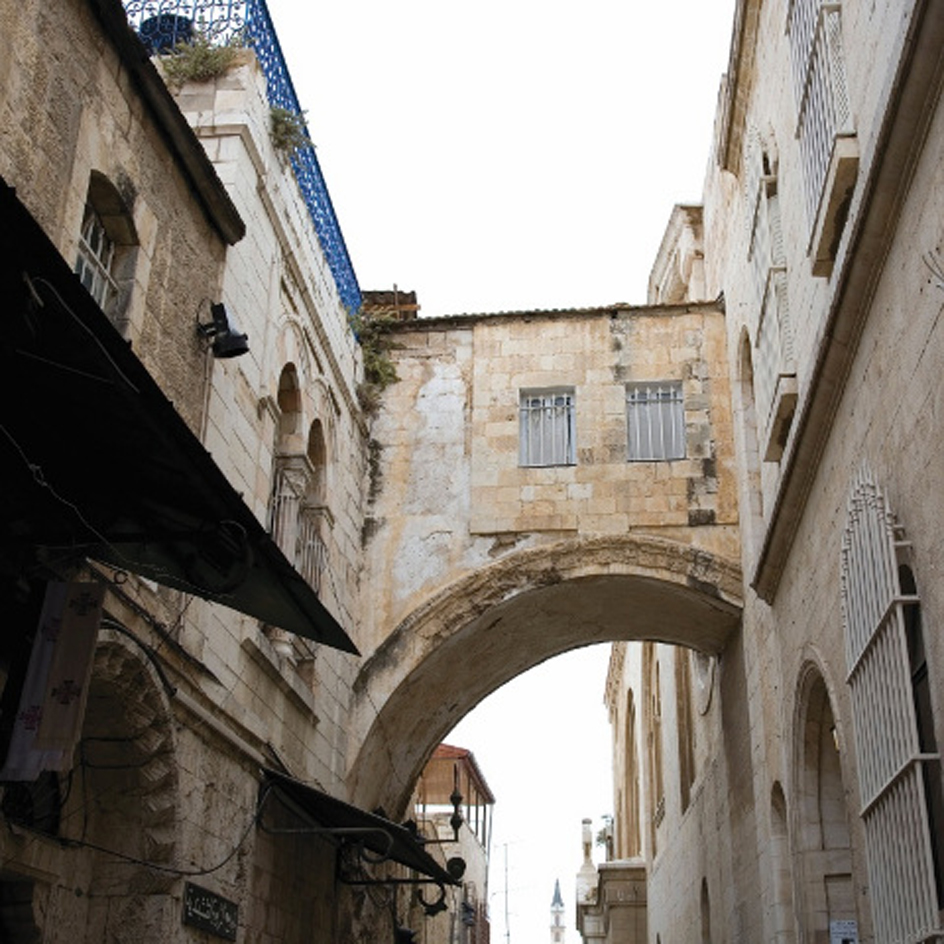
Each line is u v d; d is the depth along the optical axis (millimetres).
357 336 17812
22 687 6859
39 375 5789
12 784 8055
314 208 15023
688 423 17016
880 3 8445
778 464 13820
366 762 16469
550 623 17906
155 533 7043
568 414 17438
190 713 9977
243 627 11625
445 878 17125
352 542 16484
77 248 8664
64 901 9094
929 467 7477
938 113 7023
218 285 11305
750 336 15141
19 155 7762
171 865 9641
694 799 21734
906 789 7812
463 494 17047
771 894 14070
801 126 11172
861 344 9164
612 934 31344
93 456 6461
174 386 10203
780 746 13523
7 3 7621
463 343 17922
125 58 9305
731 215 16781
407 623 16391
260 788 12047
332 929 15195
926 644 7609
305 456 14008
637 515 16625
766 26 13305
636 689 32500
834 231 9750
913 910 7773
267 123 13023
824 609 10938
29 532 7113
